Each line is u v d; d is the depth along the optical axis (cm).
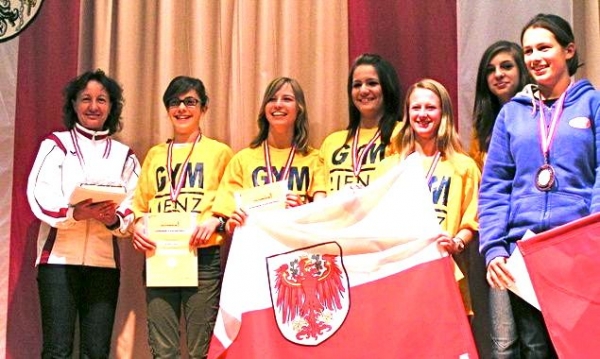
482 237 282
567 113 276
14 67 399
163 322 348
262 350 301
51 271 346
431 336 294
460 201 324
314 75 403
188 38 408
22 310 391
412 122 335
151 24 409
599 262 257
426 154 338
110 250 358
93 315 351
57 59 400
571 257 261
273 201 334
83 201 333
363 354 296
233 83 406
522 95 291
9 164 395
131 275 396
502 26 388
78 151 359
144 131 406
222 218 353
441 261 300
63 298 345
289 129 363
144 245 346
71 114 372
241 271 310
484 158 349
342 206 312
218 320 310
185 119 369
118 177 361
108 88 373
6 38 397
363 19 396
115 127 380
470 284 368
